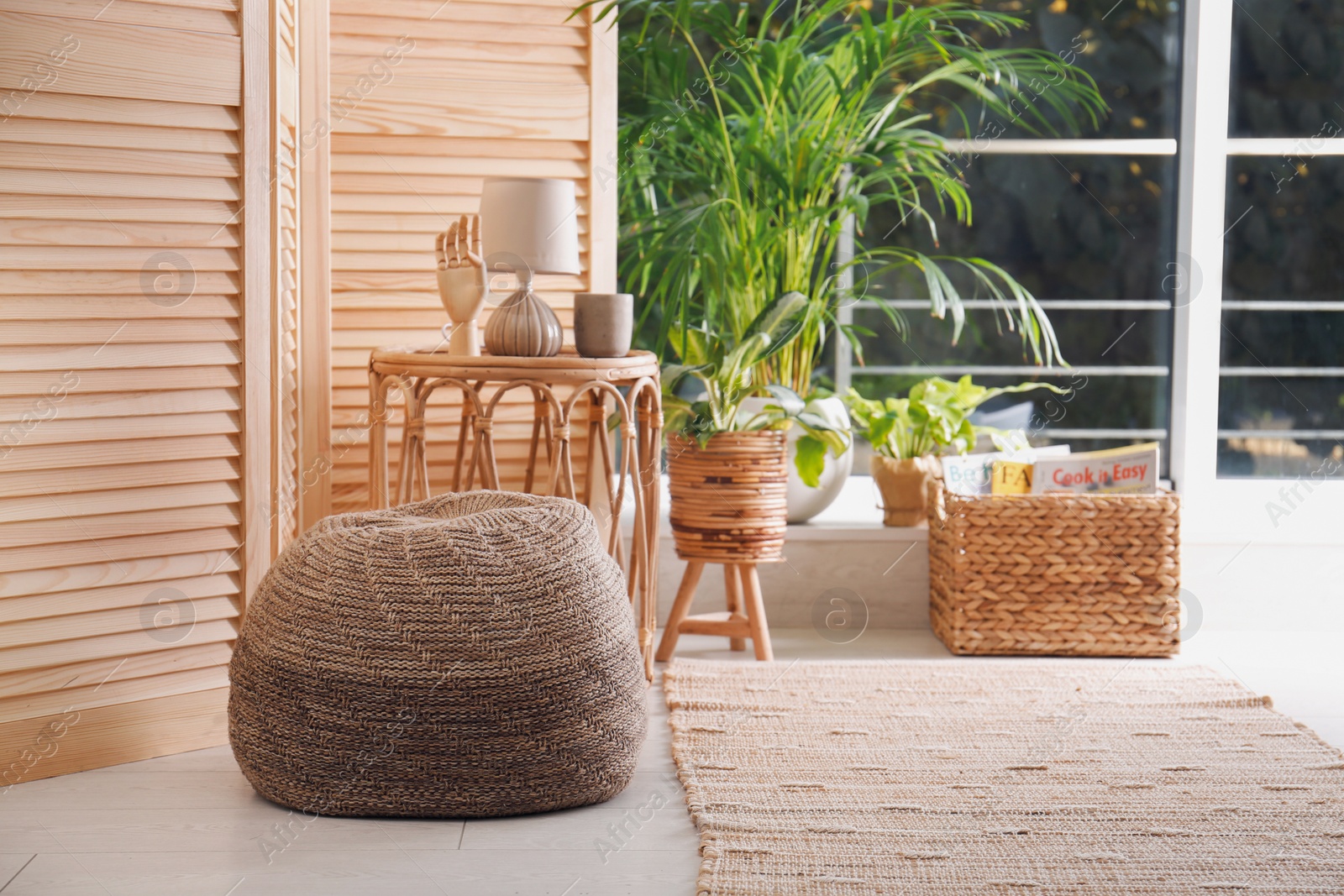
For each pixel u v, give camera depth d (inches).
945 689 92.7
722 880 60.5
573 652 68.7
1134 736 82.4
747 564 99.6
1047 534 101.7
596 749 69.6
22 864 62.9
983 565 102.3
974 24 124.0
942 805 70.3
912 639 109.0
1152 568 101.7
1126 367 127.4
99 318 75.9
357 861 63.4
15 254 72.7
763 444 98.4
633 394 88.6
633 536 100.1
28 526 74.5
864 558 112.0
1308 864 62.8
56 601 75.7
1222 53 118.6
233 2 79.6
